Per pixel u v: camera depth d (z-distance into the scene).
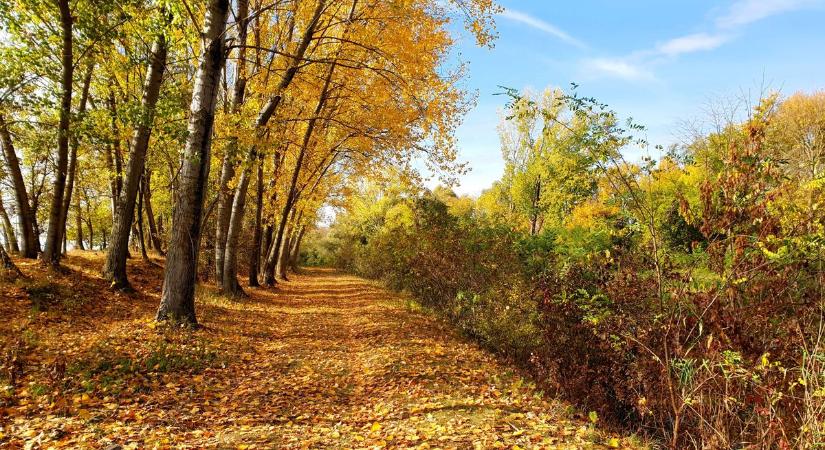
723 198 4.70
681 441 4.49
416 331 10.05
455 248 11.66
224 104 13.83
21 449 3.47
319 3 12.44
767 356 3.98
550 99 24.89
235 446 3.99
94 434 3.87
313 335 10.16
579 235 8.44
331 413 5.28
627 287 5.21
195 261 8.86
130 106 8.69
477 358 7.94
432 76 12.98
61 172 10.80
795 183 4.55
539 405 5.52
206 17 8.61
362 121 16.92
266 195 20.56
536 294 6.69
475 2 10.93
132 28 9.95
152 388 5.51
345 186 26.59
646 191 4.78
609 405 5.30
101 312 9.30
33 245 13.97
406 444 4.16
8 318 7.47
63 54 9.45
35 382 5.00
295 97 15.73
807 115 19.77
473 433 4.39
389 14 12.29
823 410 3.35
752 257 4.36
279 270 31.30
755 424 3.94
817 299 4.11
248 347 8.38
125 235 11.52
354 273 40.12
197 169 8.69
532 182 23.12
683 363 4.16
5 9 8.20
